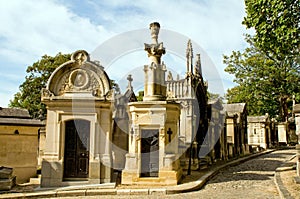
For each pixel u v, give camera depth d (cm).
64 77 1323
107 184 1233
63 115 1297
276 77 3816
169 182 1202
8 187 1173
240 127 3052
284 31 1219
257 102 4181
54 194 1087
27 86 3228
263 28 1285
